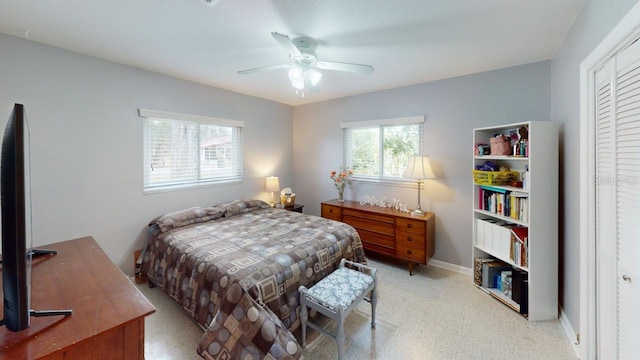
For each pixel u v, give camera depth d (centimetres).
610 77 134
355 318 219
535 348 183
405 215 309
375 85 340
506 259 240
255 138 405
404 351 181
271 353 148
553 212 214
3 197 88
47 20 183
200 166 344
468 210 301
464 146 300
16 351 80
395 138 359
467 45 221
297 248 214
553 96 242
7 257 87
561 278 217
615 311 134
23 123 89
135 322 100
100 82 253
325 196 434
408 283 281
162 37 209
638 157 113
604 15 136
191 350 181
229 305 162
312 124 445
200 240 233
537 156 212
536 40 212
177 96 310
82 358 88
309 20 181
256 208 354
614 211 133
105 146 259
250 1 159
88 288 118
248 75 305
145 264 265
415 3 161
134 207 281
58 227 234
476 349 182
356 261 258
